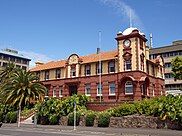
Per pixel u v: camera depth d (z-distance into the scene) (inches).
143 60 1657.2
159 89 1827.0
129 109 1178.0
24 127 1304.1
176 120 968.9
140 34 1626.5
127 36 1643.7
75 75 1903.3
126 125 1139.3
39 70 2164.1
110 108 1341.0
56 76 2043.6
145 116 1091.3
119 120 1170.6
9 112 1763.0
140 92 1550.2
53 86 2031.3
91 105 1488.7
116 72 1679.4
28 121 1624.0
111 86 1691.7
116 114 1200.2
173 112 971.3
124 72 1626.5
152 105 1098.1
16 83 1603.1
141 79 1556.3
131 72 1592.0
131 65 1605.6
